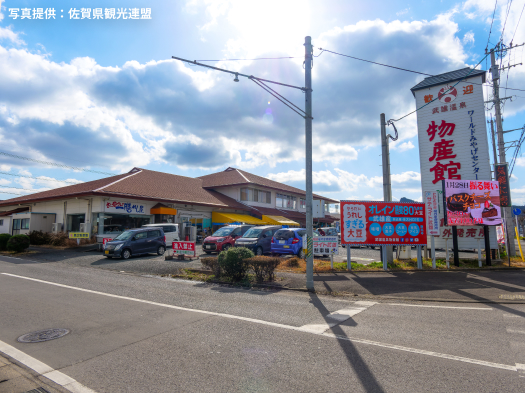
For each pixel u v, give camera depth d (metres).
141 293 8.81
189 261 15.48
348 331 5.70
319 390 3.60
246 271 11.18
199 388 3.65
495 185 14.32
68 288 9.28
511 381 3.80
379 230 13.60
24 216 26.05
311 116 10.57
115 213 23.38
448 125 16.98
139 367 4.19
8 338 5.25
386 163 15.60
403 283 10.72
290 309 7.36
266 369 4.12
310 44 10.62
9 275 11.44
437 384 3.73
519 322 6.36
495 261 15.12
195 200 28.41
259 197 36.38
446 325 6.12
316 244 13.83
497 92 19.17
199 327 5.84
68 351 4.72
